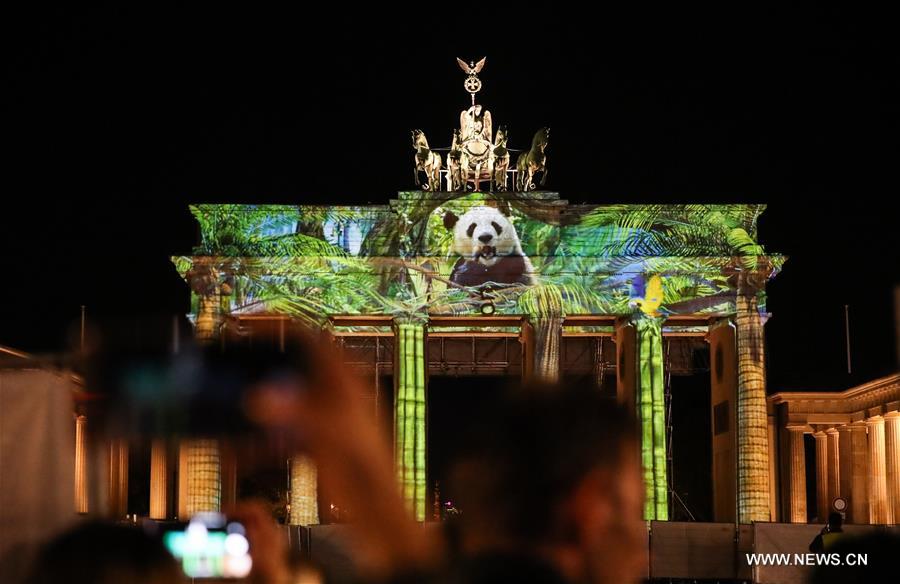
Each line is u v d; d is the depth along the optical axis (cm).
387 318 15175
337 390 715
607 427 689
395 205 15088
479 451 692
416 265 14975
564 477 675
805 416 16888
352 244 15038
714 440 15562
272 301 14750
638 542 696
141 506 15800
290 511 11206
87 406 750
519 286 14962
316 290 14900
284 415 708
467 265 15025
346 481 717
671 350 17562
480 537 684
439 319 15388
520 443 684
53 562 935
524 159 15600
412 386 14738
